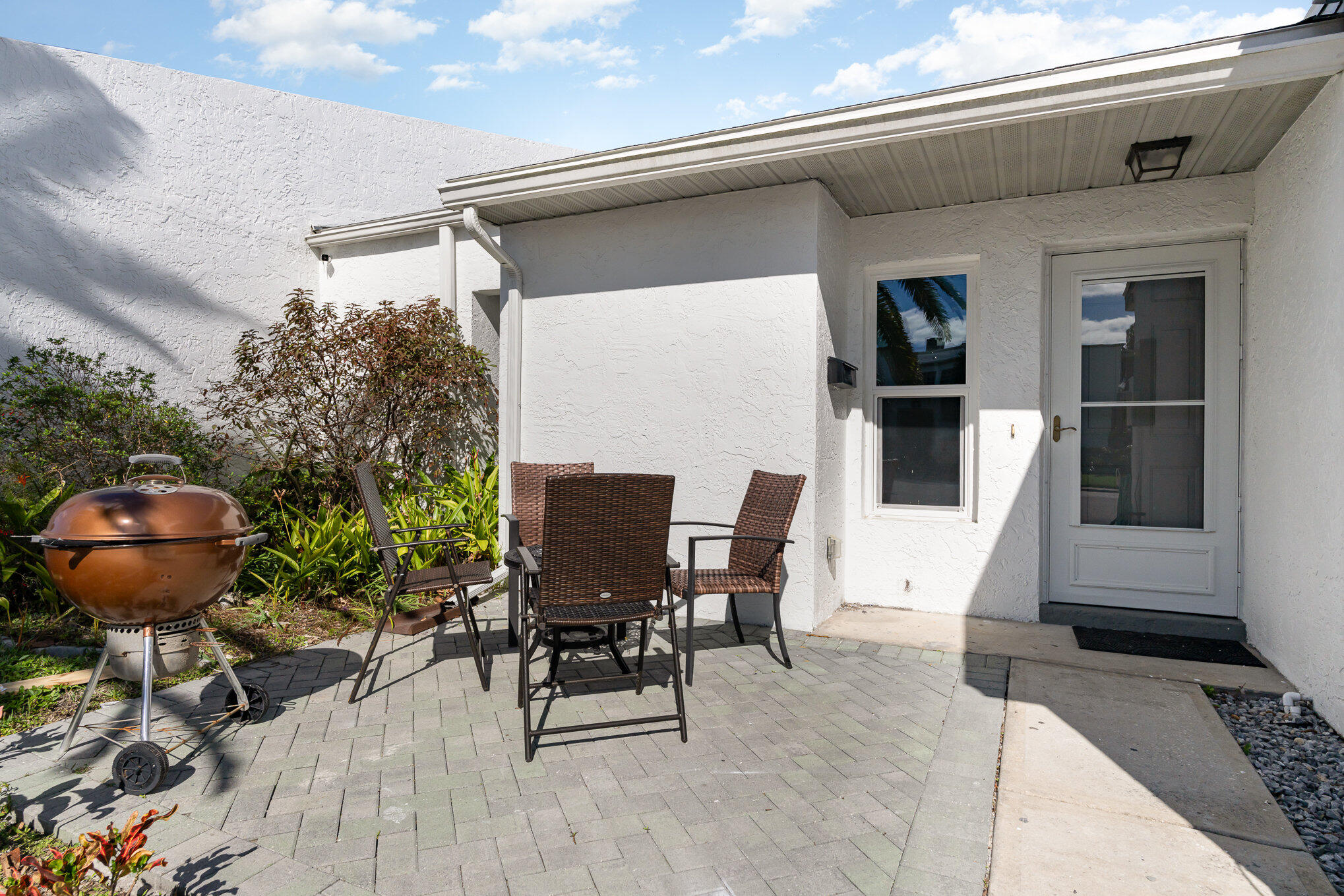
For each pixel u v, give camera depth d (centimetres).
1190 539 462
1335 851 227
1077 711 332
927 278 525
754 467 481
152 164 700
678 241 504
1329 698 318
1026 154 405
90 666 385
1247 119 356
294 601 518
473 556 616
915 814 245
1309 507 338
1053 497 496
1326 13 318
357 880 208
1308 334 339
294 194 822
